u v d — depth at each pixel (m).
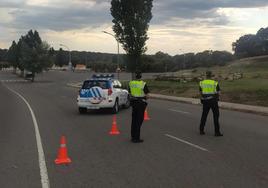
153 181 8.20
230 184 7.91
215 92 14.41
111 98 22.69
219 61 148.75
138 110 13.06
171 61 143.75
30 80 112.12
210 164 9.74
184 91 40.16
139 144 12.70
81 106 22.86
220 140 13.35
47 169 9.39
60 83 92.94
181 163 9.88
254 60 112.38
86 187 7.85
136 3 51.03
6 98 39.09
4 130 16.25
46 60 119.12
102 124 18.03
